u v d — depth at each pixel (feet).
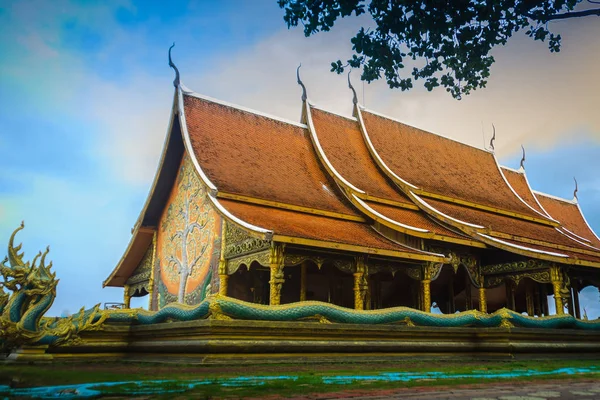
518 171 109.81
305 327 37.91
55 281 39.58
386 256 58.80
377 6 34.65
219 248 60.08
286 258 52.37
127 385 20.89
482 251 76.18
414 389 20.92
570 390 21.39
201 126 66.74
